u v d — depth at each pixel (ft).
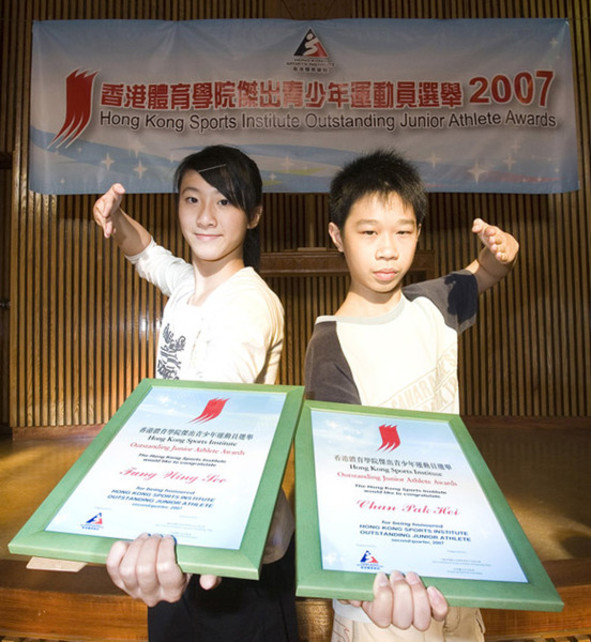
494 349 17.35
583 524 8.05
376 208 4.21
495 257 4.74
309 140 13.96
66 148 13.76
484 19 14.02
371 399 4.19
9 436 16.51
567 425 17.10
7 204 17.19
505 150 14.02
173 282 4.63
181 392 3.24
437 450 3.15
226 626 3.60
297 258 14.17
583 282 17.30
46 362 16.34
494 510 2.80
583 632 5.83
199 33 13.89
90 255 16.60
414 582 2.36
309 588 2.38
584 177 17.28
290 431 2.95
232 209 3.91
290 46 13.92
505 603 2.38
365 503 2.77
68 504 2.60
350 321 4.47
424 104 13.98
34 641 5.77
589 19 16.99
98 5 16.40
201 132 13.89
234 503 2.59
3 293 17.16
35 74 13.76
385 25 13.97
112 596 5.77
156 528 2.48
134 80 13.85
